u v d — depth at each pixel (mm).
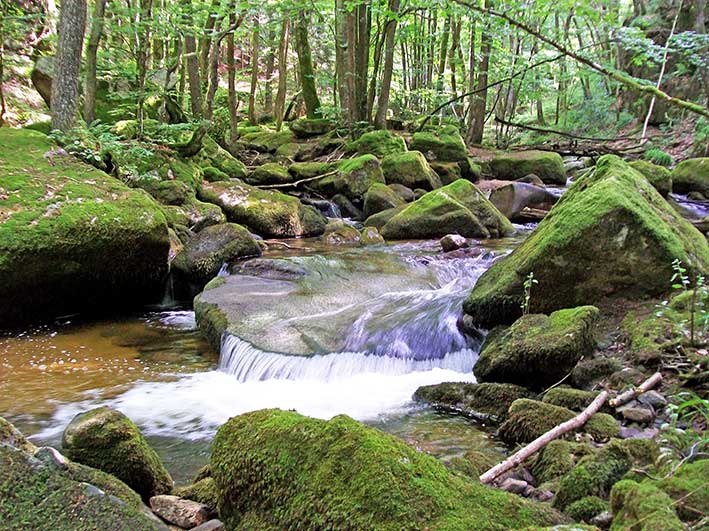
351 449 2008
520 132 25250
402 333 5438
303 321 5789
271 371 5043
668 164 14695
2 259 5887
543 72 16562
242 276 7348
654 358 3824
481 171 15383
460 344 5301
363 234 10164
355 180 12680
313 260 7855
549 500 2619
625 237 4754
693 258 4836
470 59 20281
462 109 22859
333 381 4926
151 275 7352
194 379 5078
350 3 12922
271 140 17531
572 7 3967
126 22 10852
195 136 11625
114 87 13117
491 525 1843
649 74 17906
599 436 3145
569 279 4855
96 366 5352
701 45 3088
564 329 4160
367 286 7066
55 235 6223
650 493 1987
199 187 11031
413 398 4504
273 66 25766
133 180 9570
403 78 23391
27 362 5410
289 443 2133
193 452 3717
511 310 5066
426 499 1874
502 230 10477
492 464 3074
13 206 6281
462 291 6621
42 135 7746
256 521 2082
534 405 3562
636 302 4734
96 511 1864
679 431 2613
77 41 8648
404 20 17516
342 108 16797
